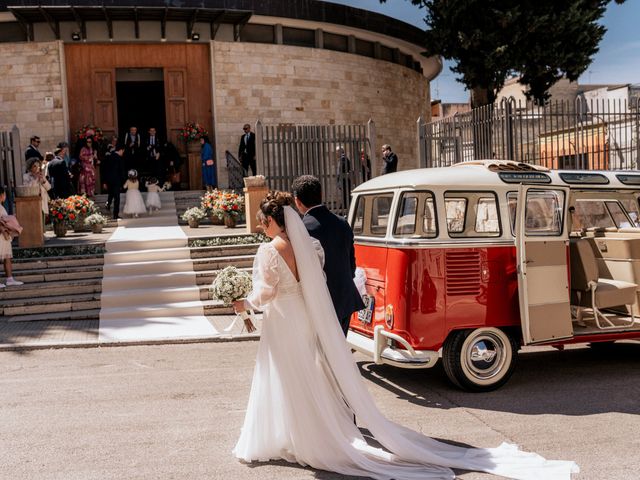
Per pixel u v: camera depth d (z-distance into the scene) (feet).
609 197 26.27
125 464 15.66
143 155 69.92
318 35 80.74
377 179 24.41
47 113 72.02
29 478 14.87
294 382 15.55
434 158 52.47
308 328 15.89
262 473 15.11
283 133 50.67
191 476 14.93
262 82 76.89
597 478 14.37
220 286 16.78
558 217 22.12
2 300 34.91
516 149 44.47
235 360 26.14
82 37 72.18
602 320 24.17
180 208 64.90
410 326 20.61
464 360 21.12
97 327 31.86
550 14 71.36
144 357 26.84
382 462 15.46
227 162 72.23
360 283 23.06
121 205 62.54
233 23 75.41
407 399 20.92
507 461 15.29
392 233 21.50
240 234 43.73
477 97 76.13
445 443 16.75
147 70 75.82
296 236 15.97
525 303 21.09
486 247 21.26
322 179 51.78
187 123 75.36
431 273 20.72
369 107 85.51
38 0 68.74
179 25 74.64
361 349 22.29
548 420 18.48
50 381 23.30
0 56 71.67
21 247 41.60
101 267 37.40
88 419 19.06
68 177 56.18
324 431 15.40
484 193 21.63
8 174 45.34
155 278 36.88
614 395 20.76
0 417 19.30
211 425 18.47
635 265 24.32
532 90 77.71
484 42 72.02
